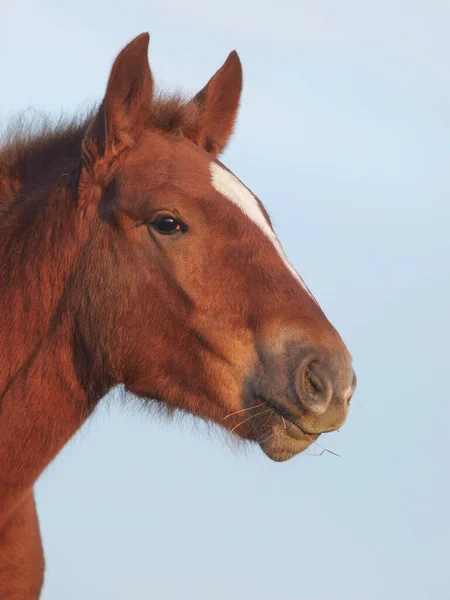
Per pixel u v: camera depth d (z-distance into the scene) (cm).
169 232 787
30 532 882
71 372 823
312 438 771
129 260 799
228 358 780
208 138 928
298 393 749
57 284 823
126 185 802
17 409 809
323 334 764
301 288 789
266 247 789
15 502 822
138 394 838
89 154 821
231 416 790
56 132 897
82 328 816
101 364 817
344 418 754
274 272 783
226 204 794
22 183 873
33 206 846
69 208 825
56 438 825
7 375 819
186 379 802
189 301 784
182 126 859
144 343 804
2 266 835
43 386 815
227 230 786
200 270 784
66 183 839
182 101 890
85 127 881
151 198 790
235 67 932
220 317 780
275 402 762
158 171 804
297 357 756
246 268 782
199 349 789
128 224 799
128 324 804
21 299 823
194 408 808
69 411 829
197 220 786
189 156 823
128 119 818
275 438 773
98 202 817
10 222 848
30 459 816
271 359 766
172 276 787
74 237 818
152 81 823
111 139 815
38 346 820
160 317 796
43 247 826
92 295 810
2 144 898
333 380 749
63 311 818
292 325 767
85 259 813
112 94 805
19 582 870
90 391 828
